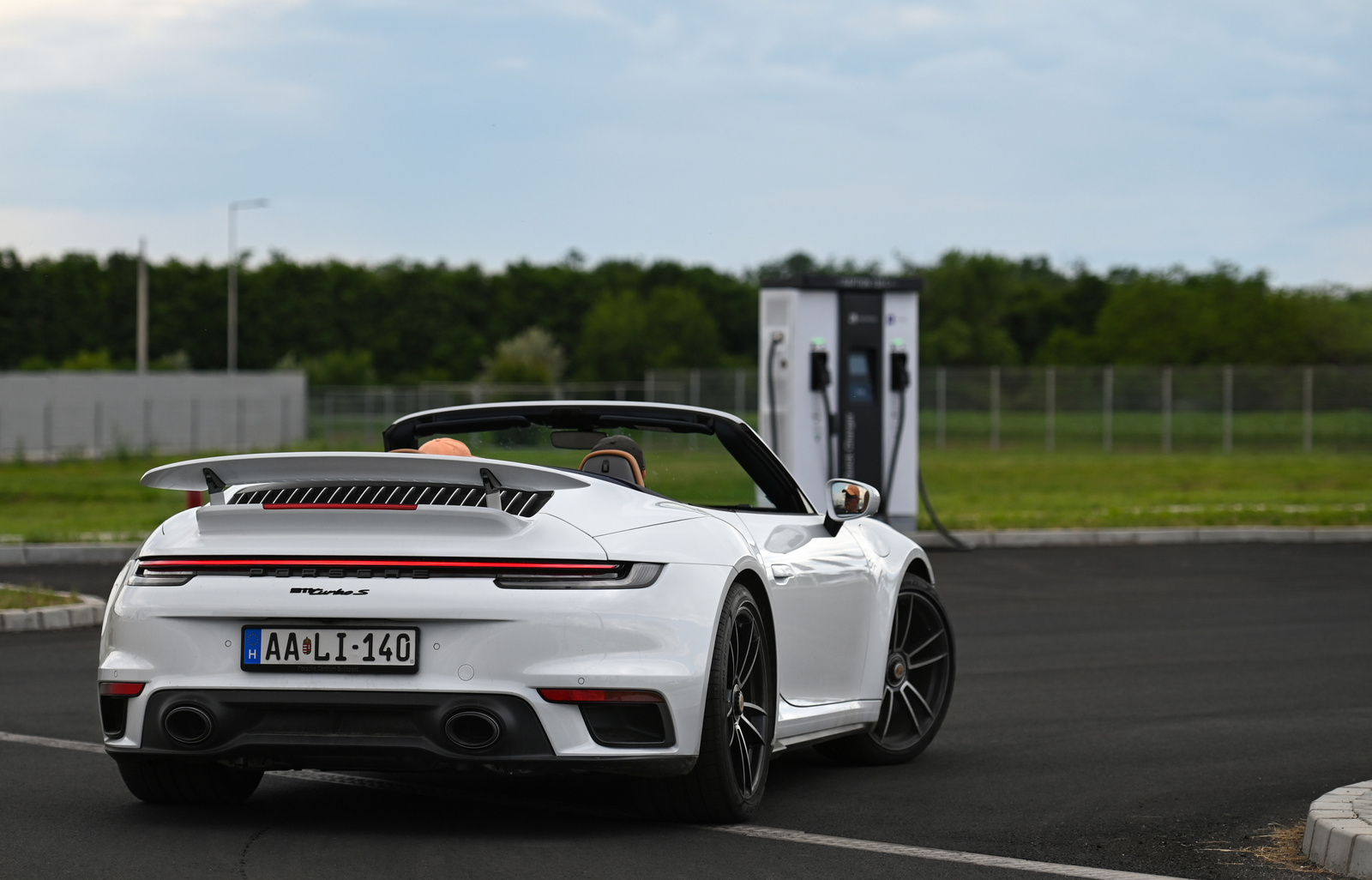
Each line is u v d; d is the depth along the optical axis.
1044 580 15.48
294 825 5.49
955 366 109.69
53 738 7.42
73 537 18.33
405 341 126.94
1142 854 5.21
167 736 5.17
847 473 18.23
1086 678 9.66
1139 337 90.38
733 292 128.25
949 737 7.70
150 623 5.20
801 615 6.12
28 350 122.25
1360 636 11.61
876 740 6.91
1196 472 35.47
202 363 125.12
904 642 7.20
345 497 5.45
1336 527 20.30
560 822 5.57
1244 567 16.67
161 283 127.19
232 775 5.80
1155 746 7.38
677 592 5.20
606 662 5.02
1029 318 114.62
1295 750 7.28
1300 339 82.31
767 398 18.19
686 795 5.40
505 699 4.98
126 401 58.06
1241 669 10.01
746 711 5.71
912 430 18.61
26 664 10.07
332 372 105.06
